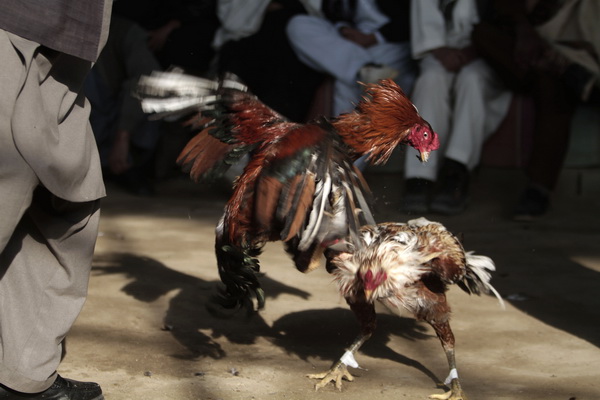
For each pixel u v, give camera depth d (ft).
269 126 14.96
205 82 15.51
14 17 11.87
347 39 35.73
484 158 34.40
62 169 12.34
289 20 35.94
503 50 32.50
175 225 30.32
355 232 13.37
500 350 17.52
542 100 32.12
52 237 12.89
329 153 13.33
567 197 34.42
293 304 20.57
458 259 14.82
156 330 18.25
